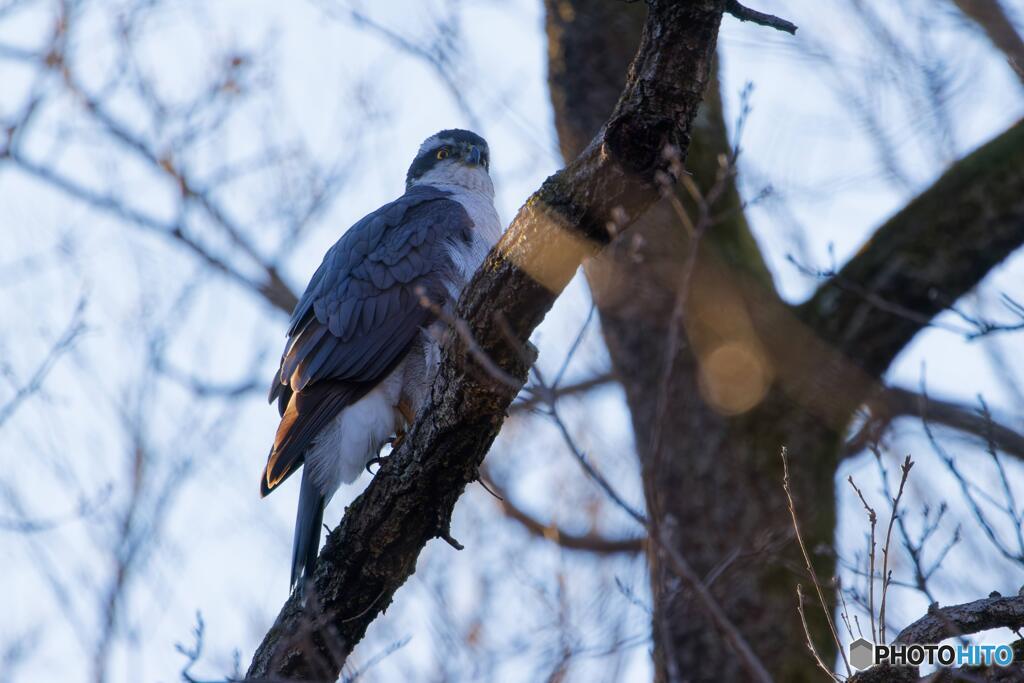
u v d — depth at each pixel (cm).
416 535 815
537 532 1161
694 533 1163
